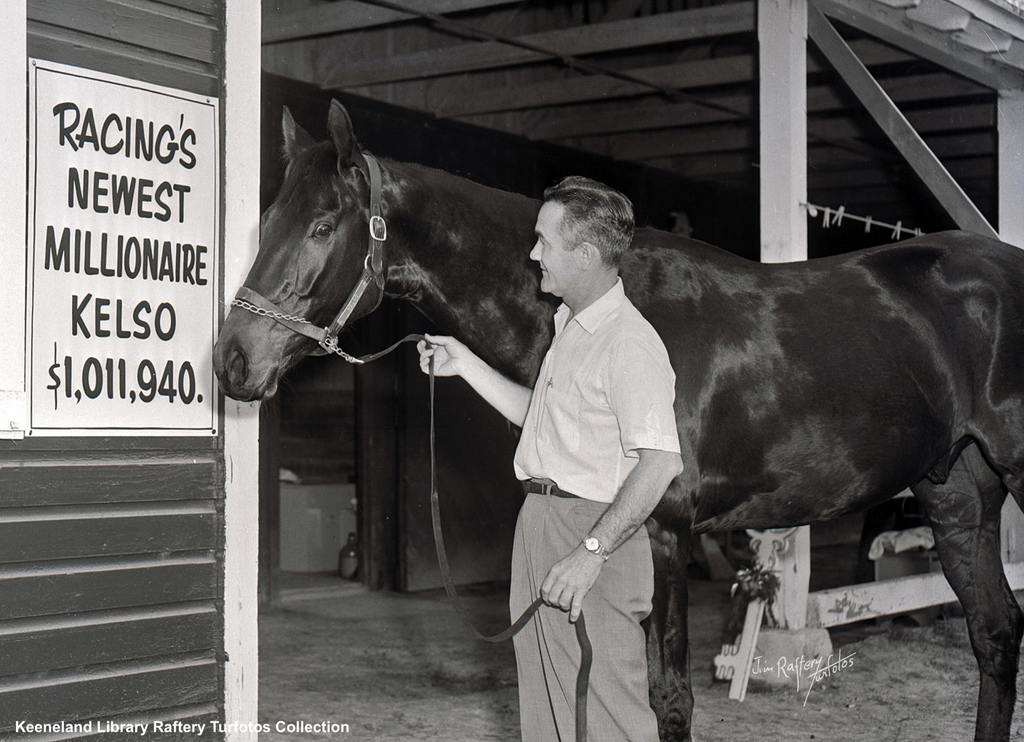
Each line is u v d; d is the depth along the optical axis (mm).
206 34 2979
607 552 2037
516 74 8305
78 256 2691
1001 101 6039
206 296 2949
